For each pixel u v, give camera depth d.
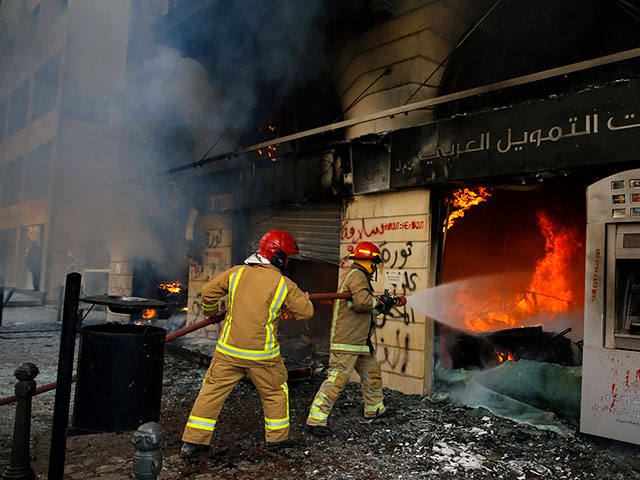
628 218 3.56
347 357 4.03
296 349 7.21
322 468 3.25
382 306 4.23
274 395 3.53
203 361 6.50
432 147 5.10
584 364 3.72
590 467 3.31
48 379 5.61
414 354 5.25
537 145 4.29
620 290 3.73
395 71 5.84
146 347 2.84
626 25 4.85
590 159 3.96
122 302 2.85
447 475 3.17
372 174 5.79
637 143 3.71
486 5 5.80
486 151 4.64
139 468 1.95
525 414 4.38
